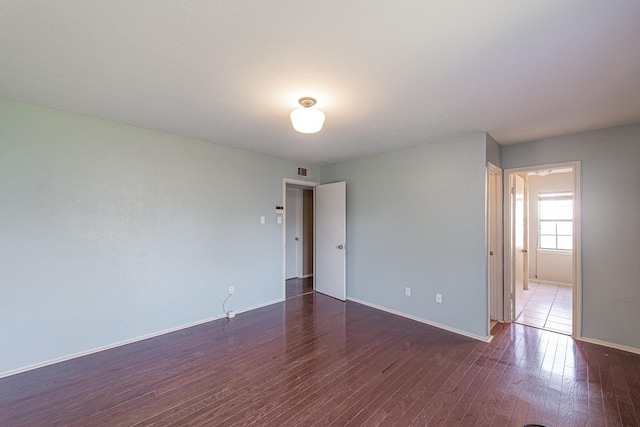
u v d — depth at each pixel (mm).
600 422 1851
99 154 2826
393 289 3988
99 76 1944
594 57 1669
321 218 5043
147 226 3146
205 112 2600
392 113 2574
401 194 3904
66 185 2646
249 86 2082
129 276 3021
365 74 1896
